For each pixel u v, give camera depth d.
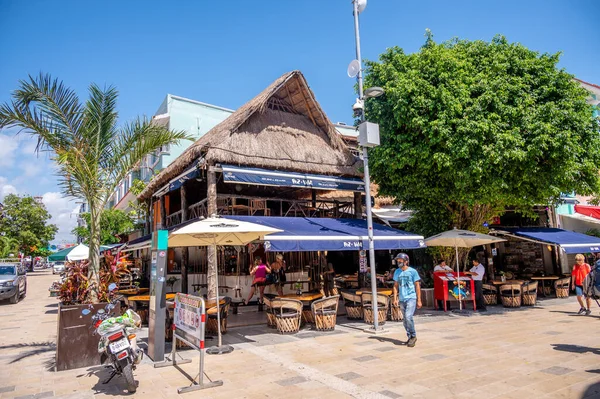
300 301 10.13
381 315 10.69
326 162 13.88
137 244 13.88
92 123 8.66
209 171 11.43
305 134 14.13
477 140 11.14
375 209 18.00
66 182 8.46
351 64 11.38
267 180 12.12
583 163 12.31
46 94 8.33
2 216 55.94
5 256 46.75
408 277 8.41
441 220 14.63
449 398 5.23
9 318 14.05
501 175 11.68
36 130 8.23
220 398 5.48
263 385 5.97
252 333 10.05
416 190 13.15
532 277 16.53
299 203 16.67
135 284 18.05
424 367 6.66
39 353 8.47
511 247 20.42
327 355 7.66
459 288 12.73
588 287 8.30
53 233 61.88
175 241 8.73
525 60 12.61
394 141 12.88
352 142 19.28
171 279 17.05
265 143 12.81
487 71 12.45
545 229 17.14
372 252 10.45
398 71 12.98
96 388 6.02
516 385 5.64
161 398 5.55
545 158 11.93
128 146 8.95
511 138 10.94
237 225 7.80
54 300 20.52
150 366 7.17
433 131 11.52
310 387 5.81
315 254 16.69
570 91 12.30
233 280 14.88
